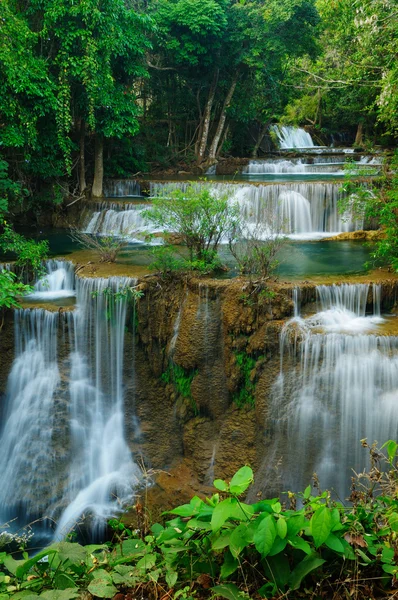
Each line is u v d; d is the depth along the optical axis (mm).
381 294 9641
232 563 3152
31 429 10062
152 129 22969
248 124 25078
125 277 10133
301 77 24344
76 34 14539
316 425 8516
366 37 13914
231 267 10734
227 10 20469
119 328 10062
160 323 9820
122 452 9859
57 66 15336
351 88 24547
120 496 9312
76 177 17984
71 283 11750
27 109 14188
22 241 12492
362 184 14016
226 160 22094
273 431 8742
